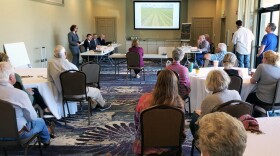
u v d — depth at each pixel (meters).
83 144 3.15
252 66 7.45
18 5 5.85
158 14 12.55
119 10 12.16
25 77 3.83
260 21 7.26
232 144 0.85
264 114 3.47
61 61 3.66
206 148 0.89
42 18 7.14
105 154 2.91
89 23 11.80
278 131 1.81
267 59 3.29
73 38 8.20
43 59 7.21
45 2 7.30
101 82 6.66
